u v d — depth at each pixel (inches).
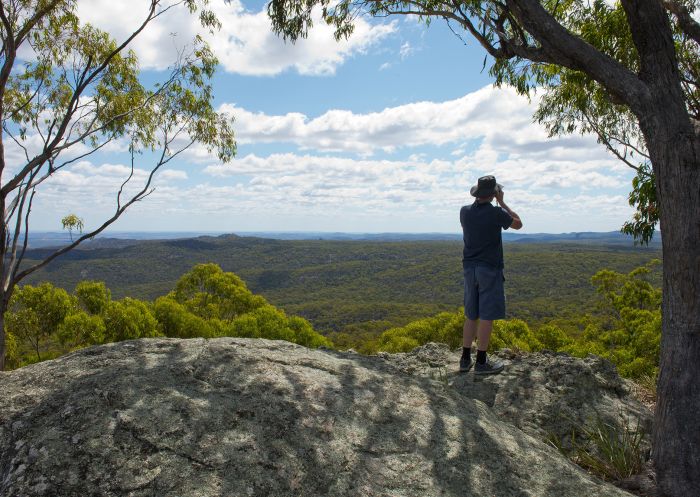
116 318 612.1
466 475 92.7
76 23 259.4
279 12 214.1
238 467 82.3
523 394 158.6
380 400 112.6
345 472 87.0
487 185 162.6
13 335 616.1
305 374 118.4
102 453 79.7
